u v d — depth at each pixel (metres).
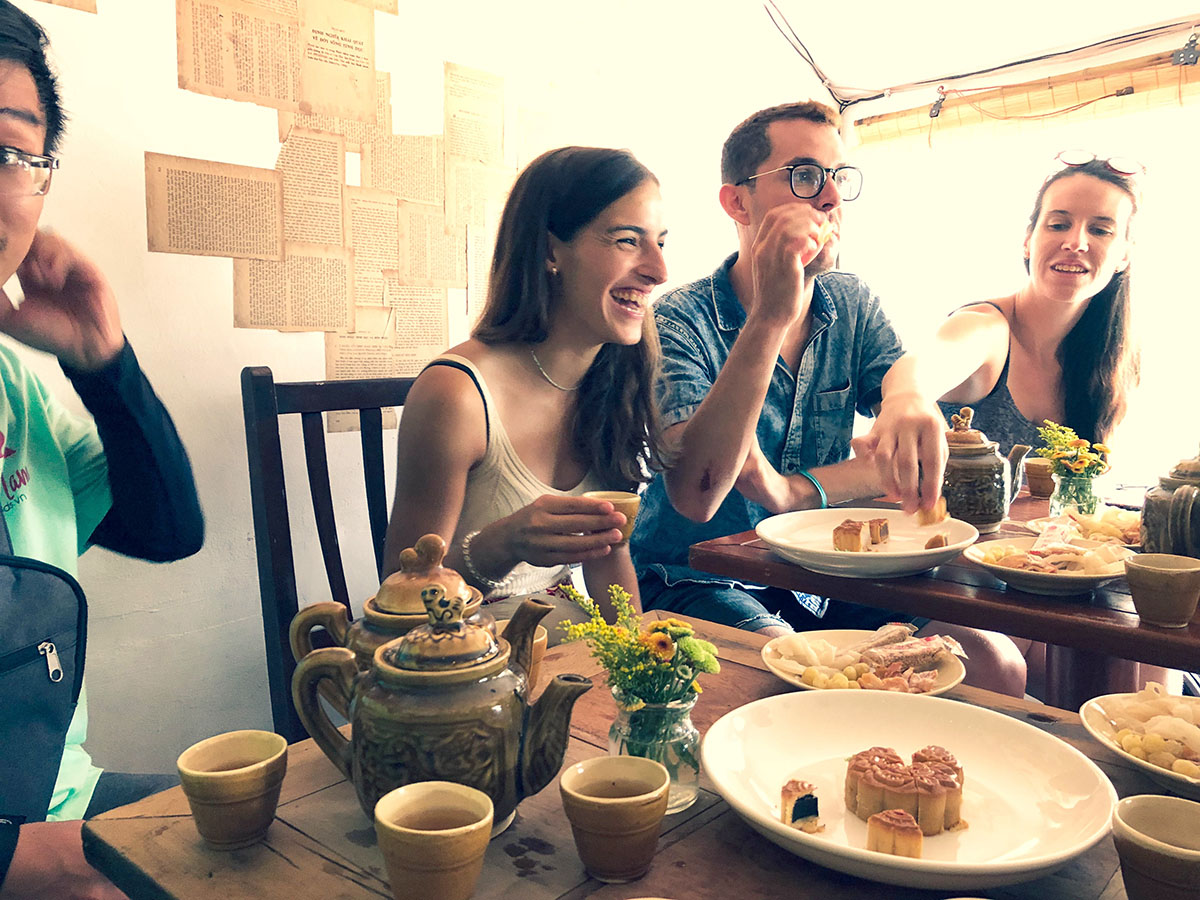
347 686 0.65
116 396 1.58
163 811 0.72
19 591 0.94
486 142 2.26
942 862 0.57
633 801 0.59
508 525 1.05
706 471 1.51
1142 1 2.40
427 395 1.26
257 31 1.74
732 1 3.05
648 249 1.31
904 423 1.38
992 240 2.96
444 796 0.58
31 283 1.46
